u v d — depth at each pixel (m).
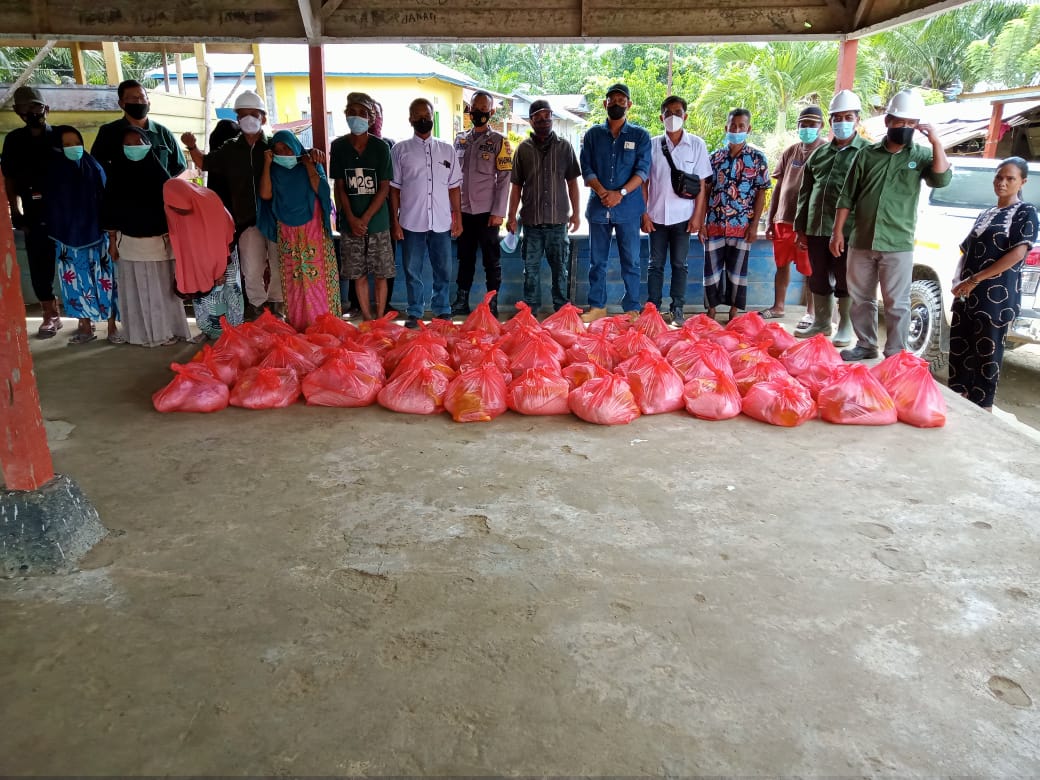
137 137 5.48
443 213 6.27
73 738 1.93
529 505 3.27
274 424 4.24
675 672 2.20
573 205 6.80
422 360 4.63
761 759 1.89
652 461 3.77
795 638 2.37
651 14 6.64
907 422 4.34
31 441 2.71
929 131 5.08
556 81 33.84
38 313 7.19
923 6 5.91
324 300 6.27
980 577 2.74
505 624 2.42
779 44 16.52
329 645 2.30
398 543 2.93
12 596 2.54
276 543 2.92
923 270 6.52
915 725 2.01
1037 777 1.85
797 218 6.30
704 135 17.44
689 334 5.28
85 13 6.39
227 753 1.88
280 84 18.70
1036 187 6.32
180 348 5.94
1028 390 6.30
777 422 4.29
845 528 3.09
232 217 6.12
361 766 1.85
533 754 1.89
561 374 4.82
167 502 3.25
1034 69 18.80
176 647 2.29
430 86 20.41
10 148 5.85
